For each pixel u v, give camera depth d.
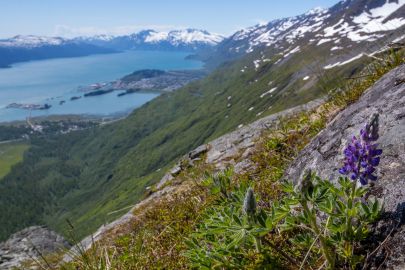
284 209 2.92
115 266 5.12
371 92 4.86
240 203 3.29
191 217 5.82
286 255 3.24
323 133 4.95
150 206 8.17
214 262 3.43
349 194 3.00
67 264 5.56
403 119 3.69
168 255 4.95
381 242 2.91
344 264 3.02
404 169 3.20
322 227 3.33
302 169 4.65
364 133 2.68
